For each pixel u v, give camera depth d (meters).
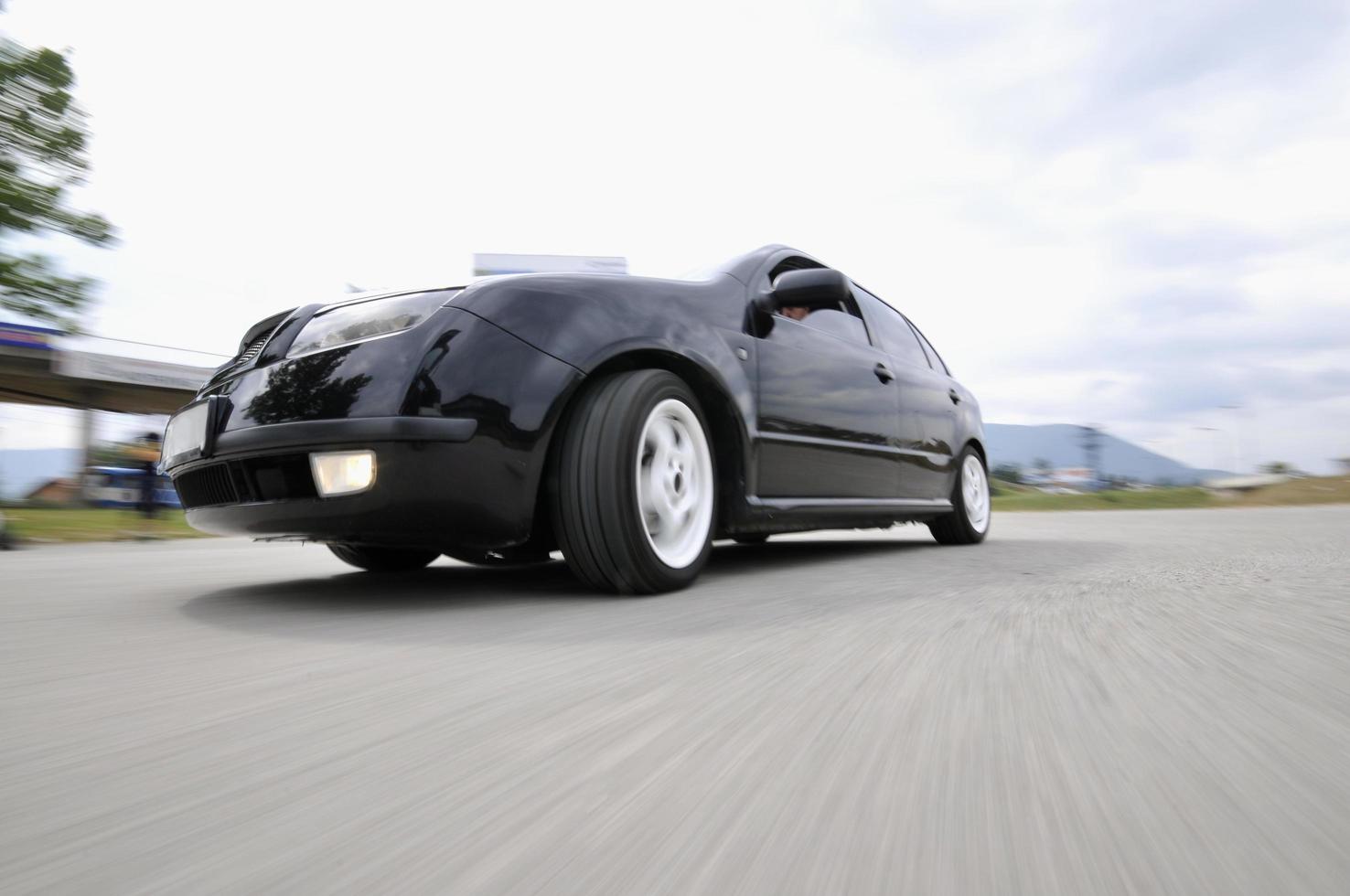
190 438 2.41
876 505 3.60
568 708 1.19
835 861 0.69
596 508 2.24
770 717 1.13
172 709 1.20
